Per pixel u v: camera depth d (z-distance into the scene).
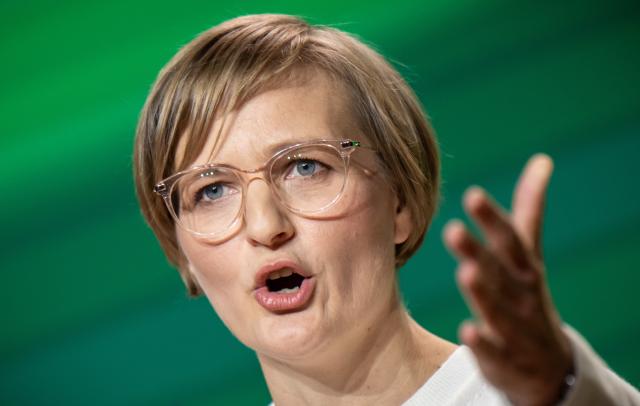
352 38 4.43
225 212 4.04
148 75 11.38
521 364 2.73
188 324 11.05
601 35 10.92
